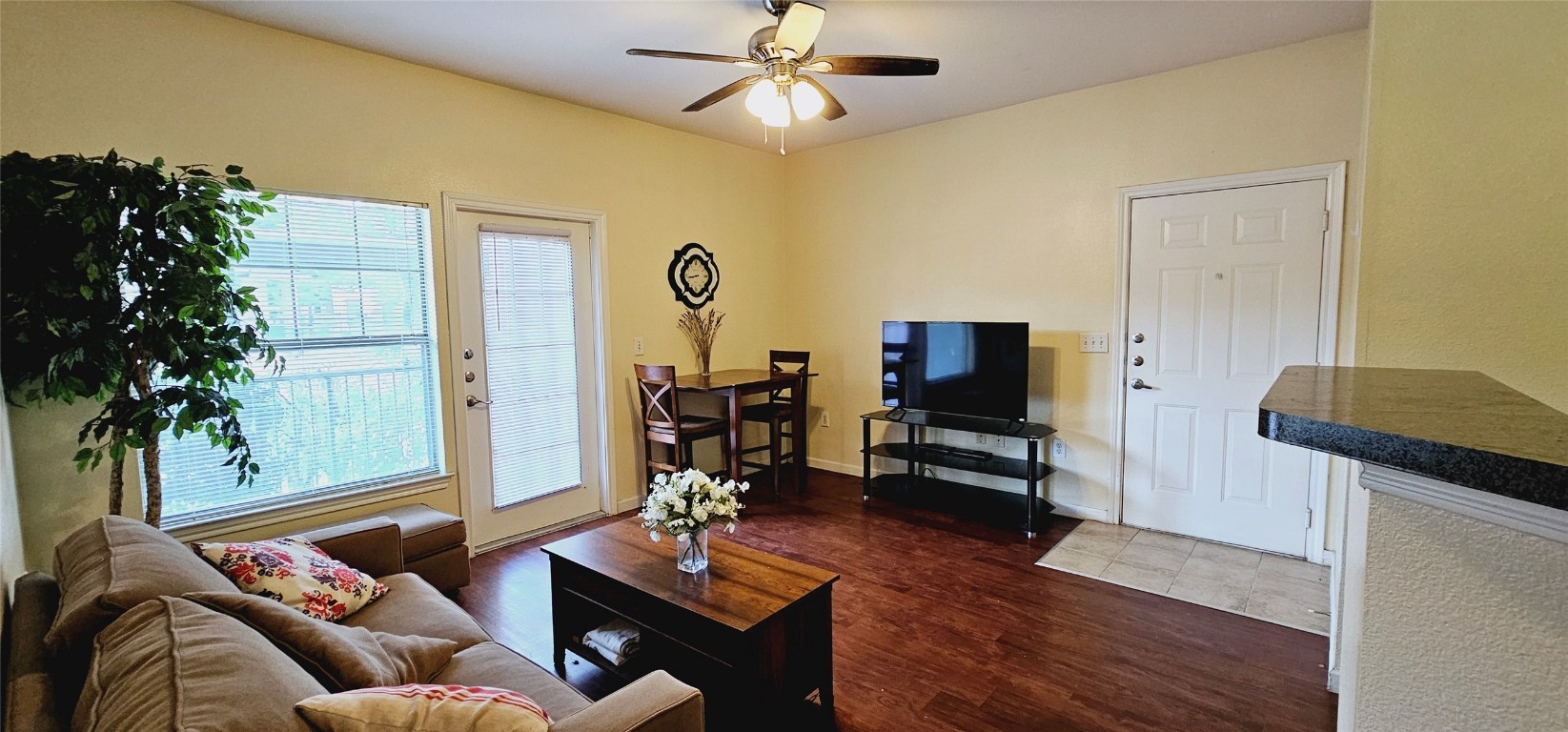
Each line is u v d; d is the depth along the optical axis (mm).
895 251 4785
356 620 2004
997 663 2480
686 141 4660
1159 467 3768
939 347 4258
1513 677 515
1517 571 503
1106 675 2393
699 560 2225
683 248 4676
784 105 2729
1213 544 3592
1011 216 4184
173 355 2158
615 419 4328
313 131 2971
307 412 3049
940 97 3943
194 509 2766
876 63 2498
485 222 3627
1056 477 4156
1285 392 812
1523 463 455
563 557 2348
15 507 2084
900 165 4703
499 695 1176
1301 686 2295
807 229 5316
